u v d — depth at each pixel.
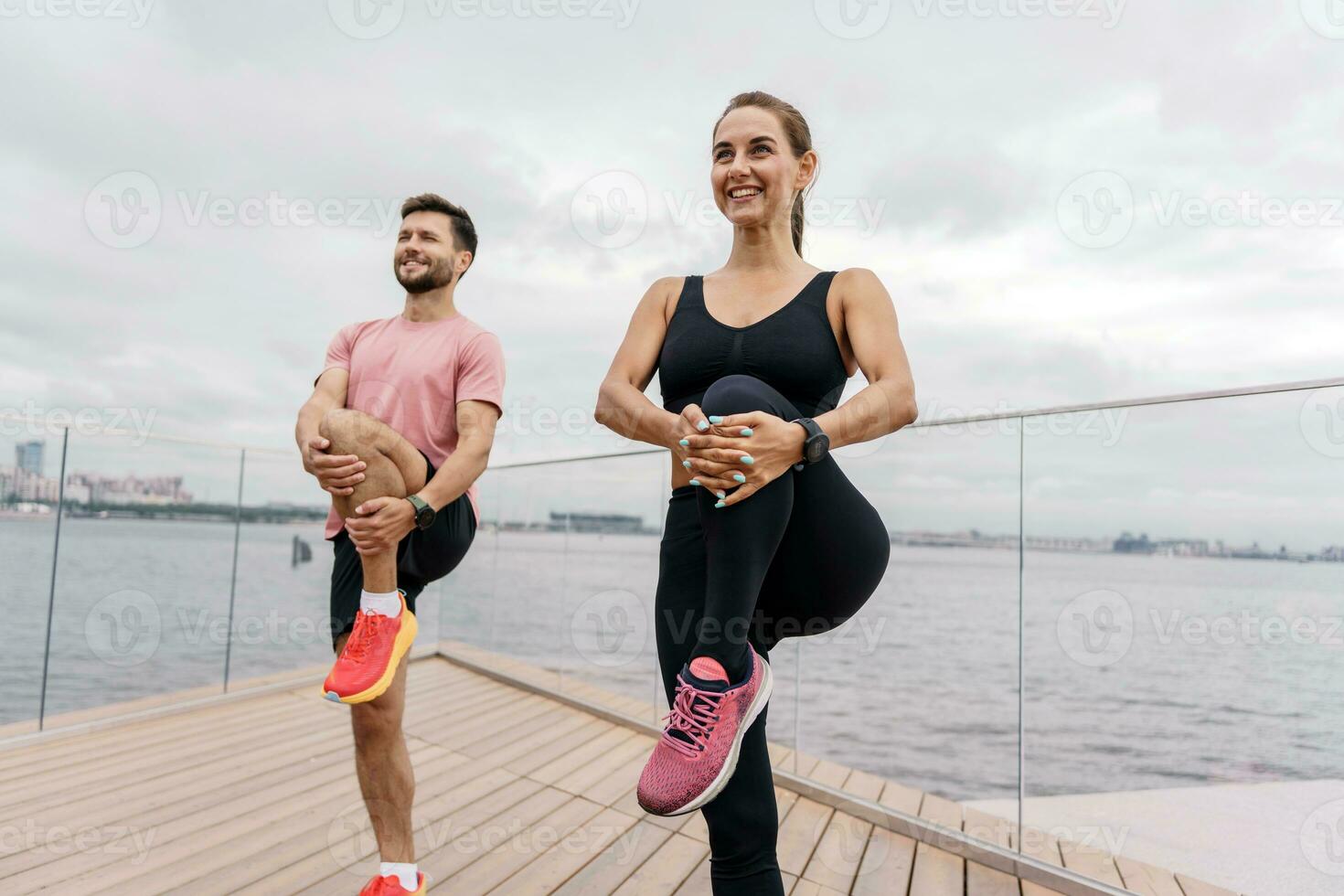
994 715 15.02
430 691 3.90
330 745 2.75
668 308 1.34
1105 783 11.77
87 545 24.00
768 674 0.98
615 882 1.72
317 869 1.72
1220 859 2.16
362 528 1.31
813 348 1.11
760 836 1.01
